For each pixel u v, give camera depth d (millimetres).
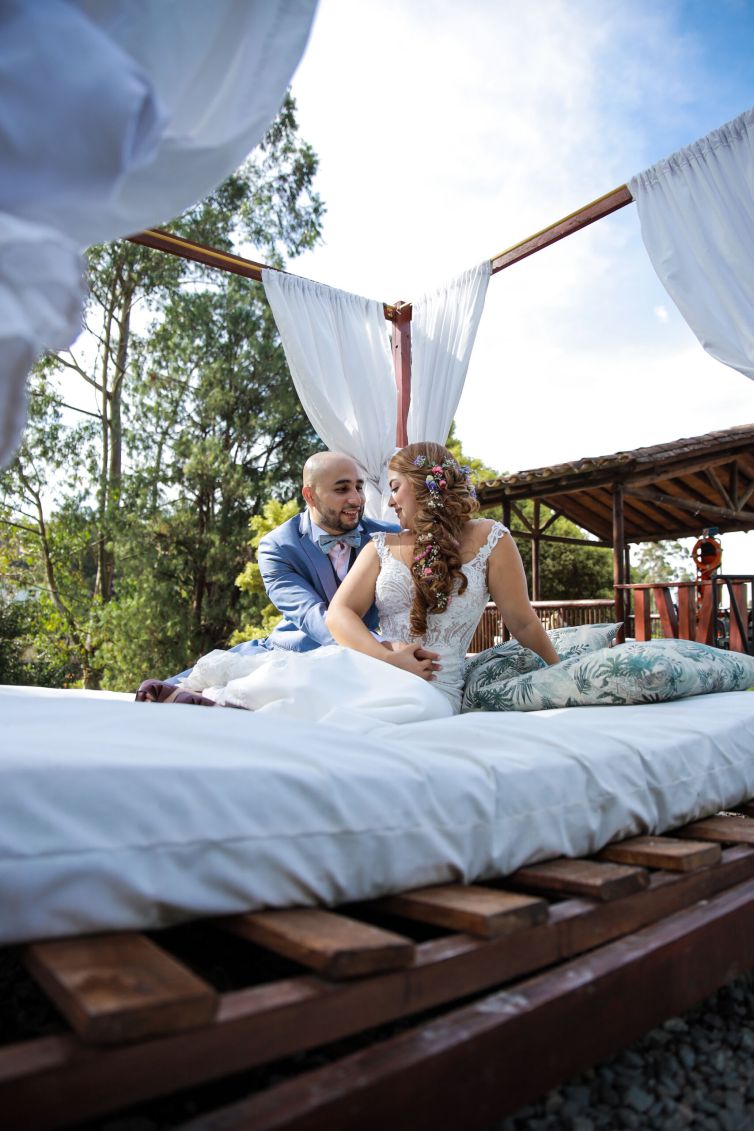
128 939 1110
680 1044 1655
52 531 17703
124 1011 874
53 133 1031
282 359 17875
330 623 2604
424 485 2600
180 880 1176
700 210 4008
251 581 15508
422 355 5613
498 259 5203
